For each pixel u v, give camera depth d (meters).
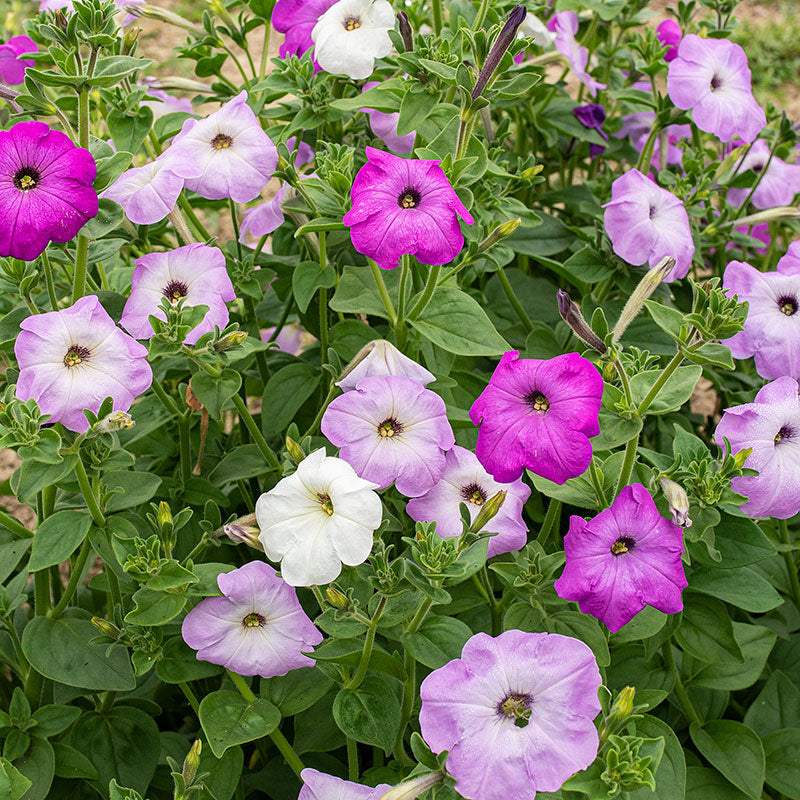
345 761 1.04
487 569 0.97
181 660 0.92
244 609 0.89
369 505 0.86
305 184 0.97
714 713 1.01
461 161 0.94
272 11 1.08
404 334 0.98
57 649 0.93
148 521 0.94
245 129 0.98
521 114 1.20
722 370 1.13
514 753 0.83
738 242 1.13
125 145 1.00
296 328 1.25
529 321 1.12
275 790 1.00
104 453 0.90
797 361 1.00
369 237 0.90
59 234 0.88
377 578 0.88
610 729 0.84
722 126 1.08
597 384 0.87
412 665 0.91
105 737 0.97
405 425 0.91
